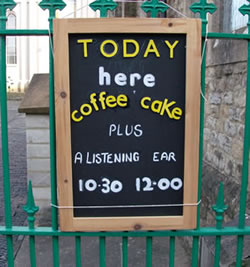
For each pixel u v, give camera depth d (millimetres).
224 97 3621
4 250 3809
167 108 1894
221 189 2002
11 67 21016
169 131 1913
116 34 1831
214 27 3867
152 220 1946
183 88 1885
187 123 1886
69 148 1876
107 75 1861
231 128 3434
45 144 4457
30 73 20953
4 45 1897
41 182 4512
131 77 1869
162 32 1817
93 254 3672
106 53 1847
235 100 3340
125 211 1959
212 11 1889
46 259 3598
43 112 4355
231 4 3590
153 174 1938
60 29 1792
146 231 2016
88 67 1852
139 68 1865
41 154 4473
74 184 1926
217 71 3822
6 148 1978
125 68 1861
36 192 4527
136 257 3604
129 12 8562
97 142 1902
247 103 1965
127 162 1925
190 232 2018
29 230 2012
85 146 1902
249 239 2355
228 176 3475
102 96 1873
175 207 1967
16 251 3742
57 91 1832
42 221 4418
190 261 3543
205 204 3730
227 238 2455
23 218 4652
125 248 2029
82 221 1933
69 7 15422
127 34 1832
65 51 1808
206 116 4203
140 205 1950
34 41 20641
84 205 1938
